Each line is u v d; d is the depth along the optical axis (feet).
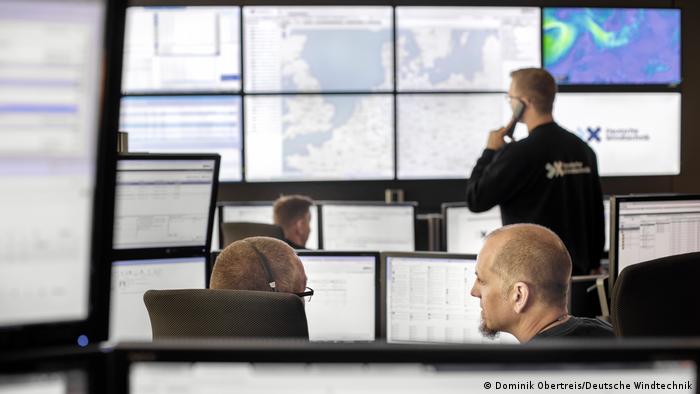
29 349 2.09
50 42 2.08
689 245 8.39
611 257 8.11
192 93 15.89
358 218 14.11
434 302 7.62
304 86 16.08
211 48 15.89
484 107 16.34
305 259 7.80
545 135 9.59
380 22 16.10
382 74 16.16
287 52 16.02
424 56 16.17
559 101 16.61
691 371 2.04
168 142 15.94
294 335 4.65
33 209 2.11
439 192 16.51
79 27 2.10
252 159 16.12
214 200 7.48
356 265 7.77
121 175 6.93
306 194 16.39
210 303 4.67
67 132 2.12
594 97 16.69
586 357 2.02
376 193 16.47
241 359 2.06
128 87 15.79
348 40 16.08
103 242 2.19
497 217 13.94
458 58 16.22
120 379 2.06
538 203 9.61
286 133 16.12
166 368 2.07
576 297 7.84
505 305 4.98
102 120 2.15
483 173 10.01
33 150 2.09
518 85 9.75
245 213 14.97
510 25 16.29
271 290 5.16
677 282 5.16
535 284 4.88
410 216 13.97
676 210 8.29
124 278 7.23
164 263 7.41
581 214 9.70
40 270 2.14
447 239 13.71
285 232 10.90
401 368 2.05
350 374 2.06
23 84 2.06
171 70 15.85
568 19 16.43
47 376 2.02
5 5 2.01
